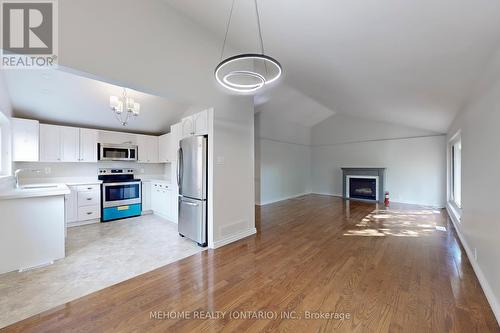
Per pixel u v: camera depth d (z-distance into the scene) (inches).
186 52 107.7
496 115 73.6
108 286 83.9
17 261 94.9
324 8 70.7
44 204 102.0
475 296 77.2
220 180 128.2
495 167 74.3
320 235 146.7
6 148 126.0
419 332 60.4
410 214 207.9
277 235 146.9
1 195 89.7
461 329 61.4
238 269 98.2
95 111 160.1
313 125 350.3
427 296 77.3
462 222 130.4
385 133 284.7
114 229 157.4
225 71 127.4
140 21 89.7
